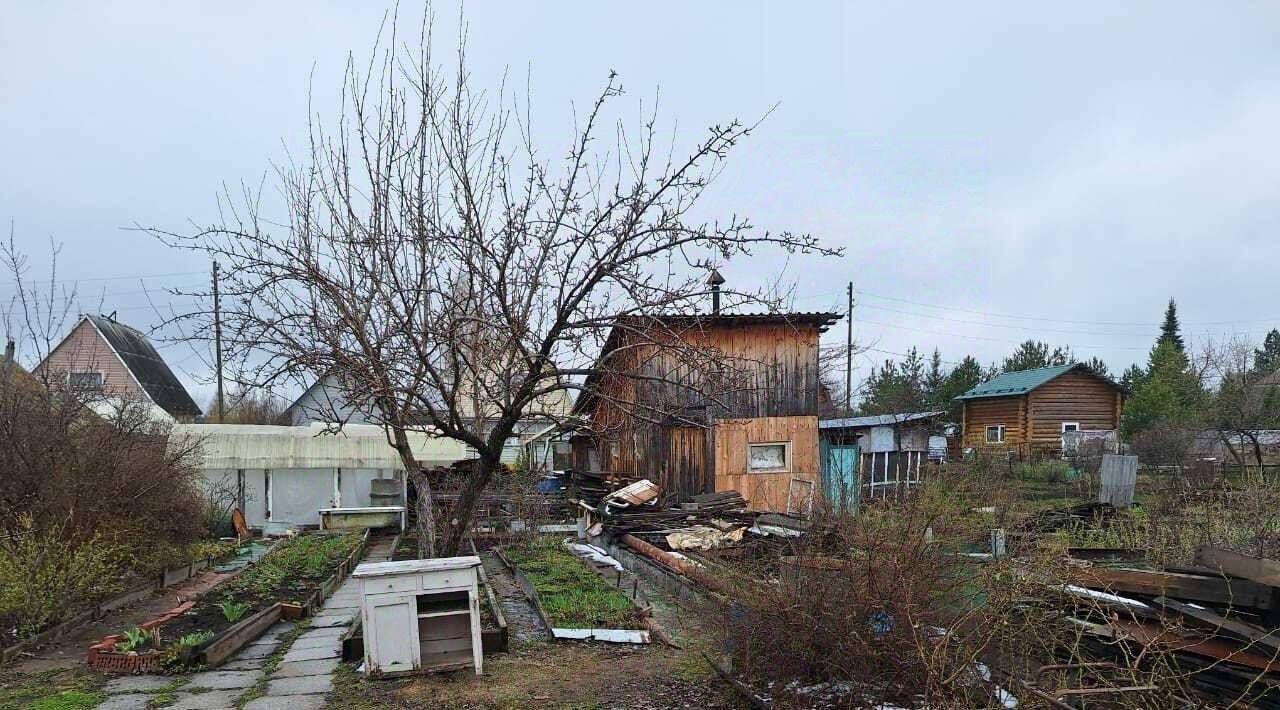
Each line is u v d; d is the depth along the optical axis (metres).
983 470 11.51
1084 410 34.00
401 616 6.37
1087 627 5.62
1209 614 5.33
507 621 8.57
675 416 7.55
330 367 7.07
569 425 8.24
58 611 8.22
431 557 8.48
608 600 9.27
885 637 5.12
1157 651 4.95
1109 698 4.91
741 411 17.23
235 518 16.89
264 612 8.45
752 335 17.34
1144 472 21.42
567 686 6.14
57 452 10.40
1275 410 22.67
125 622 8.98
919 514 5.65
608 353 7.39
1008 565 5.44
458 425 7.63
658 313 7.06
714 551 9.10
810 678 5.45
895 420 22.42
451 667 6.41
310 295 7.38
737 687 5.65
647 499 15.26
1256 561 5.38
